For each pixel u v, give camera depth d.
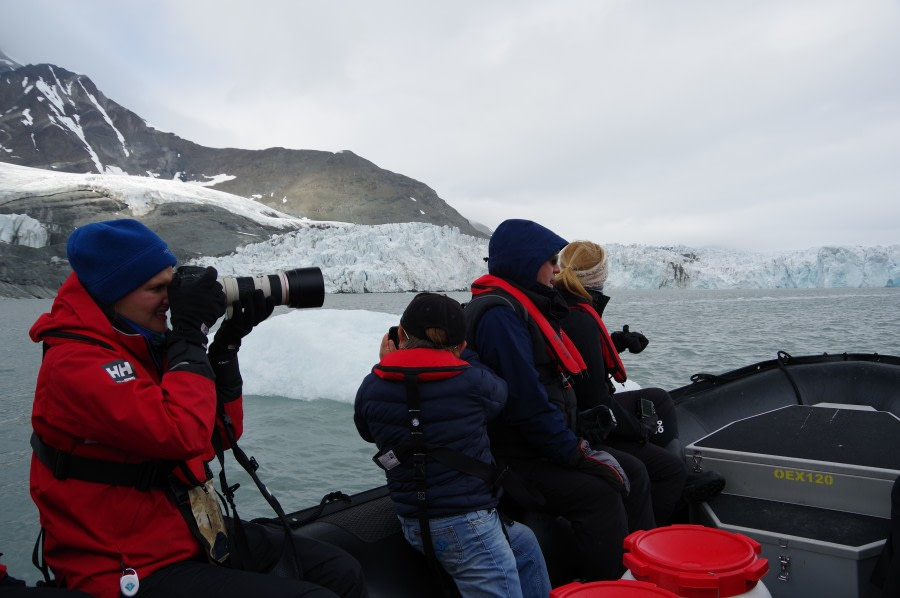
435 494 1.87
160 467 1.48
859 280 148.50
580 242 3.04
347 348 10.45
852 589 2.31
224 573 1.45
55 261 168.50
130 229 1.54
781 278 165.25
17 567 4.35
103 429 1.39
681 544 1.75
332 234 150.62
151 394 1.42
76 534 1.43
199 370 1.51
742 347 19.73
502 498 2.50
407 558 2.14
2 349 23.73
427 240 149.38
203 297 1.54
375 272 134.88
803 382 3.95
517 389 2.20
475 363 2.10
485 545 1.88
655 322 34.69
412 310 1.95
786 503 2.76
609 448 2.60
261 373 10.23
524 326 2.28
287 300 1.68
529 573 2.08
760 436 3.08
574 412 2.43
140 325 1.59
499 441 2.39
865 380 3.88
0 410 10.68
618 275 166.25
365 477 5.95
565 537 2.53
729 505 2.79
